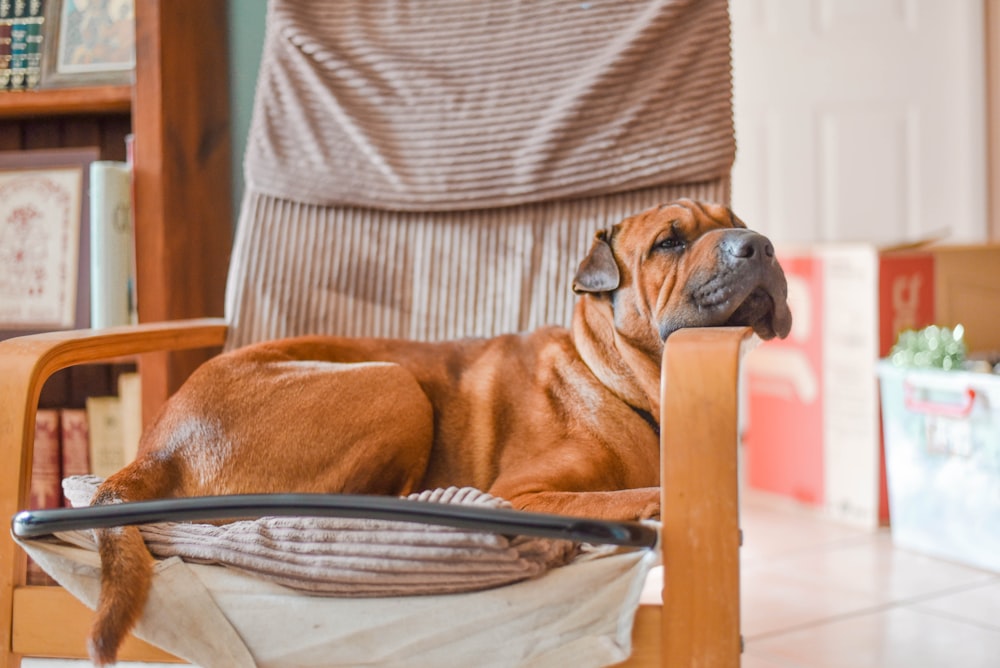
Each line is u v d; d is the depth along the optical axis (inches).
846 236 115.5
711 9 58.9
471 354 50.9
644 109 58.0
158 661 38.3
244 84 80.3
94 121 78.5
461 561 34.8
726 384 35.4
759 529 100.3
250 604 36.4
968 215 113.9
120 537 36.6
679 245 46.0
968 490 86.3
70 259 71.7
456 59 62.1
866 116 114.7
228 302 60.6
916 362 90.9
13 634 39.9
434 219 60.5
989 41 112.9
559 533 32.6
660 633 35.5
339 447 43.4
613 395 47.1
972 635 70.2
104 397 72.8
